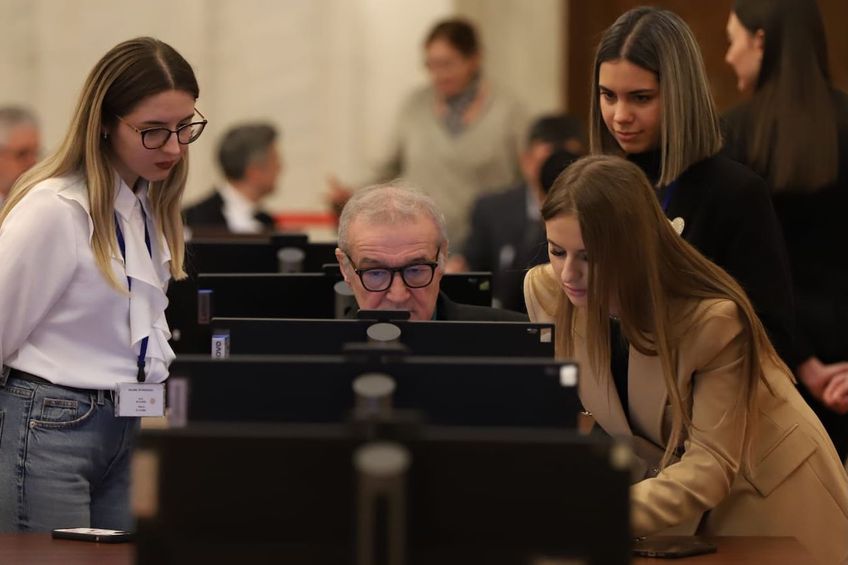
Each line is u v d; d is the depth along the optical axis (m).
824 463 4.49
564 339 4.58
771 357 4.51
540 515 2.93
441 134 11.86
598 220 4.15
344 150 12.68
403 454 2.92
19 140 9.15
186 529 2.97
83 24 12.95
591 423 4.96
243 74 12.89
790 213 5.84
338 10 12.72
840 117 5.84
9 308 4.68
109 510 4.98
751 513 4.50
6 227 4.74
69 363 4.82
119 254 4.85
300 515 2.95
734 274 5.06
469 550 2.94
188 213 10.77
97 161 4.80
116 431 4.91
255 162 10.75
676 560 4.06
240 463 2.96
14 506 4.78
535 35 12.81
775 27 5.79
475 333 4.02
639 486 4.23
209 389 3.52
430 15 12.55
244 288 5.77
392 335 3.98
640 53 5.02
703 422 4.30
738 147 5.87
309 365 3.52
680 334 4.27
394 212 4.81
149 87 4.75
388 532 2.90
